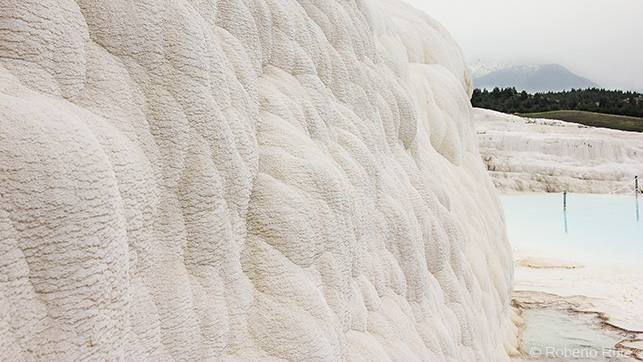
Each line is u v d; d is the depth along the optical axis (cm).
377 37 304
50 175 74
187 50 115
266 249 140
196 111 116
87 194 79
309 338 132
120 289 85
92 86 98
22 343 70
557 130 2369
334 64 224
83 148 80
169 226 111
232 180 129
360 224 194
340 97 226
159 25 111
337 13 237
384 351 182
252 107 154
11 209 70
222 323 117
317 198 158
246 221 142
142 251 101
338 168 189
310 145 170
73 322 76
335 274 160
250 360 123
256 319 130
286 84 181
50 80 90
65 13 95
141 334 98
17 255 71
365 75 249
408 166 283
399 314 210
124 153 96
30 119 75
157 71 110
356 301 179
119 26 104
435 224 283
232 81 143
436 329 238
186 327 108
